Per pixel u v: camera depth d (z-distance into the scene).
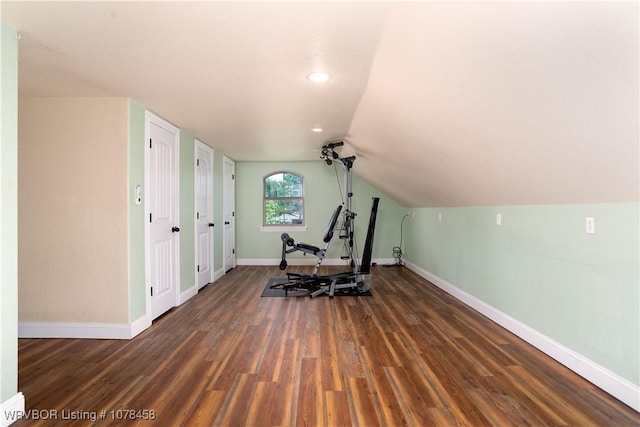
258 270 6.04
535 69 1.56
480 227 3.58
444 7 1.48
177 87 2.59
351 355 2.51
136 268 2.97
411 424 1.71
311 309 3.69
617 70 1.31
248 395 1.97
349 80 2.44
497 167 2.59
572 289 2.29
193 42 1.90
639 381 1.81
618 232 1.94
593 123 1.60
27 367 2.33
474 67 1.78
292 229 6.57
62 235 2.85
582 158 1.85
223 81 2.47
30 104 2.84
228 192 6.03
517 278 2.92
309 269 6.12
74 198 2.85
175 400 1.92
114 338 2.84
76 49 1.99
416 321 3.28
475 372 2.24
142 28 1.75
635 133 1.49
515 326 2.92
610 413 1.79
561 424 1.70
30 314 2.87
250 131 4.03
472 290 3.78
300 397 1.95
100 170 2.84
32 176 2.85
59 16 1.65
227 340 2.81
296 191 6.65
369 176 5.90
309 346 2.68
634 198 1.83
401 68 2.13
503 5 1.34
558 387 2.05
